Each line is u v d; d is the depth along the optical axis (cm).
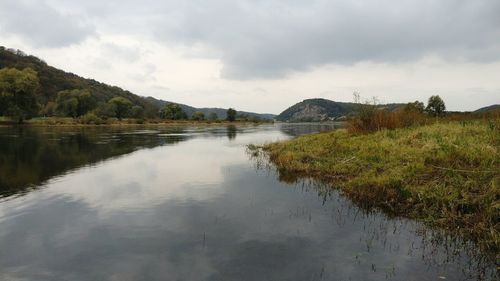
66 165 1842
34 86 7512
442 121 2175
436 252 700
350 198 1109
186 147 2859
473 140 1326
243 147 2853
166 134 4803
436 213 886
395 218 912
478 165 1068
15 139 3503
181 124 10800
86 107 10281
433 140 1430
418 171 1123
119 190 1258
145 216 949
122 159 2091
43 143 3075
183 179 1461
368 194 1070
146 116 12950
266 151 2447
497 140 1280
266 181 1405
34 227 866
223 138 4016
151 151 2534
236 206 1041
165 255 696
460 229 796
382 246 733
